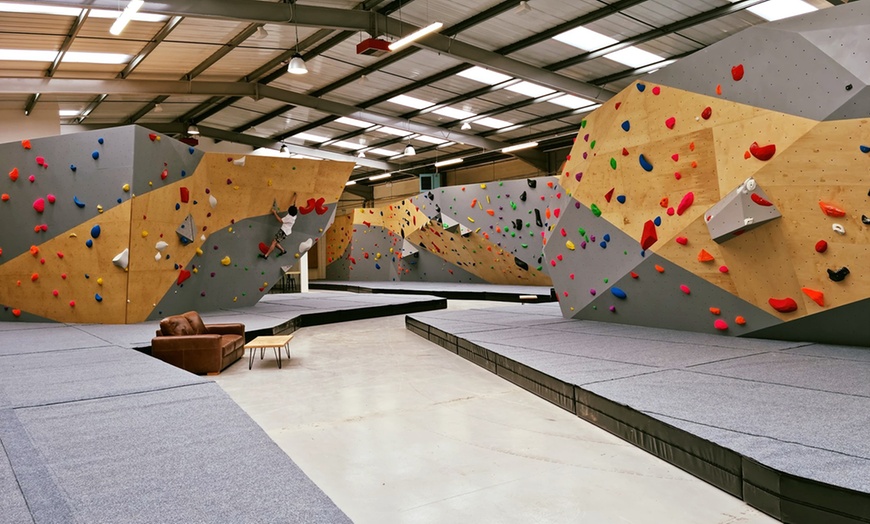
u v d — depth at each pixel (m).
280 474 2.63
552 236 8.38
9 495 2.38
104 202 8.33
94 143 8.31
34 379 4.59
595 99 12.36
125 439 3.11
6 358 5.58
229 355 6.50
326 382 5.71
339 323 10.69
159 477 2.59
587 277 7.88
